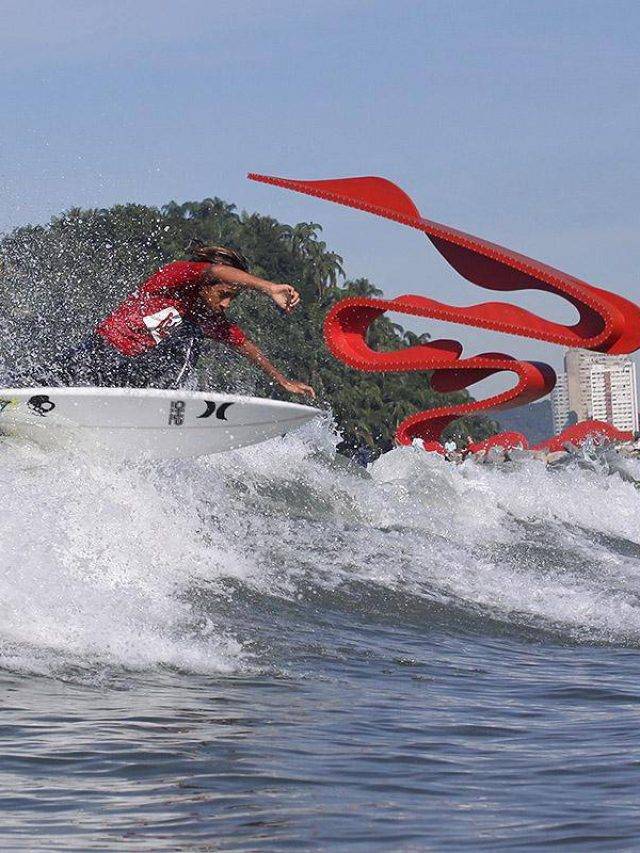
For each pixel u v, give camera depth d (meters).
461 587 10.56
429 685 7.15
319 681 7.00
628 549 14.39
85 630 7.32
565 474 16.23
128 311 10.01
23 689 6.10
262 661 7.39
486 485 14.85
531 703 6.70
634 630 9.74
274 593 9.25
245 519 10.69
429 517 13.14
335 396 80.06
